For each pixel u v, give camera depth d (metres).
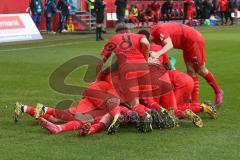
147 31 20.14
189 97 20.28
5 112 21.14
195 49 21.55
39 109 18.53
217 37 67.00
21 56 44.56
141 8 94.69
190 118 18.47
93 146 15.88
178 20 99.00
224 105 22.86
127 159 14.55
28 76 32.25
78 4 87.44
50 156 14.87
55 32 78.31
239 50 49.12
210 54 45.53
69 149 15.58
